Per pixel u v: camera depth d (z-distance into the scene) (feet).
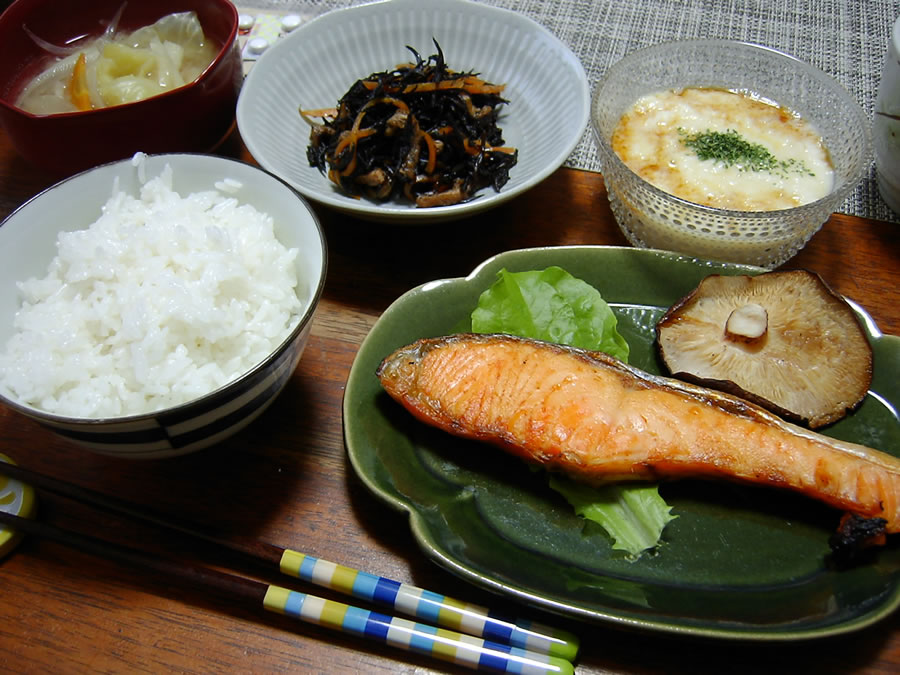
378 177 1.22
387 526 0.93
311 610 0.83
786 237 1.09
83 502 0.91
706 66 1.29
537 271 1.05
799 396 0.97
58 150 1.18
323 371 1.07
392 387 0.95
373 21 1.38
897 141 1.12
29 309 0.94
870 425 0.96
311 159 1.29
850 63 1.45
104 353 0.92
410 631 0.82
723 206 1.15
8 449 1.00
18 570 0.90
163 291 0.91
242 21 1.61
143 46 1.34
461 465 0.94
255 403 0.89
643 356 1.05
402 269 1.19
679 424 0.89
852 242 1.19
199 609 0.87
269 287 0.95
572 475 0.90
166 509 0.94
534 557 0.87
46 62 1.31
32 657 0.84
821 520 0.89
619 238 1.23
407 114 1.24
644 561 0.87
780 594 0.84
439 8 1.38
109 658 0.84
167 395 0.88
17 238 0.95
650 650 0.83
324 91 1.37
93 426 0.78
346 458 0.99
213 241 0.95
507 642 0.82
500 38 1.36
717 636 0.77
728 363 1.00
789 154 1.20
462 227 1.24
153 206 1.00
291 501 0.95
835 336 1.00
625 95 1.27
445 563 0.83
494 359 0.95
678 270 1.09
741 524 0.89
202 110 1.23
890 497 0.85
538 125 1.29
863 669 0.81
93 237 0.95
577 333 1.03
